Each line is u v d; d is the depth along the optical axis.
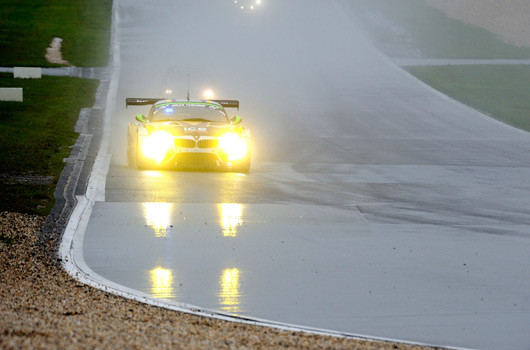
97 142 78.69
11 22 192.38
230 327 26.69
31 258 36.19
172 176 61.53
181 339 23.53
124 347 21.73
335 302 31.69
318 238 42.81
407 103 121.62
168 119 66.62
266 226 45.34
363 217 48.72
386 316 30.14
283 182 61.00
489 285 34.78
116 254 38.12
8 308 26.98
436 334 28.30
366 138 90.81
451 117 109.81
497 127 102.31
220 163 63.62
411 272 36.53
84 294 30.41
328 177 64.31
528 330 29.03
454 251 40.81
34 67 140.00
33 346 20.75
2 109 97.25
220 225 45.19
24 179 56.56
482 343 27.52
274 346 23.78
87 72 141.88
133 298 30.45
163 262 37.00
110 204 49.91
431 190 59.38
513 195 58.06
